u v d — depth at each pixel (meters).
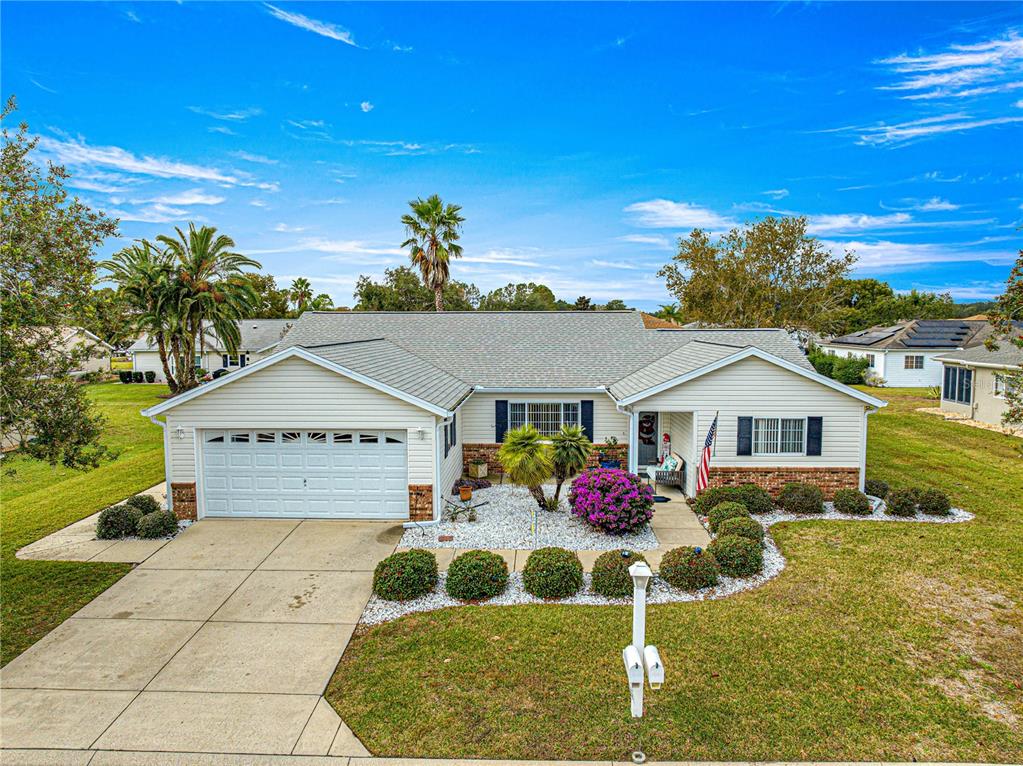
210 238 32.06
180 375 32.47
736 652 8.89
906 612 10.07
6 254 9.21
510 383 19.25
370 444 14.78
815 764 6.70
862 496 15.24
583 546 13.33
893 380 41.28
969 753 6.84
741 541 11.76
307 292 72.25
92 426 10.59
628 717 7.45
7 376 9.23
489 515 15.28
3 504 16.39
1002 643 9.12
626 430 19.33
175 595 10.90
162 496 17.03
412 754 6.89
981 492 17.08
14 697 7.96
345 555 12.75
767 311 47.88
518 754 6.87
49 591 11.03
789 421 16.23
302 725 7.39
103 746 7.04
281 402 14.53
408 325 24.12
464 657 8.81
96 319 10.59
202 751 6.96
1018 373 12.83
